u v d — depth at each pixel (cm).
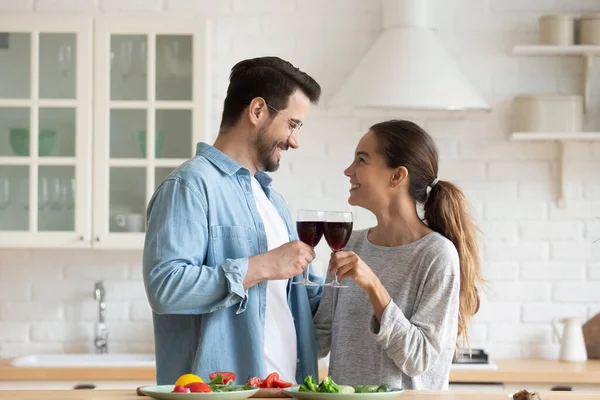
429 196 333
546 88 554
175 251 297
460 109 525
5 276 554
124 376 485
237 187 320
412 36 521
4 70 519
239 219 315
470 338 550
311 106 551
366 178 324
